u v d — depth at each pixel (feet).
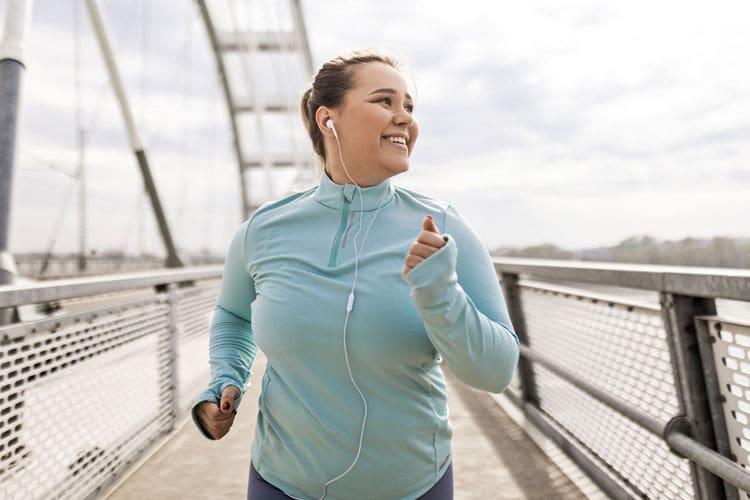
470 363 1.98
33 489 4.62
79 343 5.49
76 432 5.42
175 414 8.50
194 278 9.54
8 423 4.28
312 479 2.37
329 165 2.61
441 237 1.86
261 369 12.19
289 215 2.59
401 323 2.16
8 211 7.84
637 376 4.70
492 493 5.79
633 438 4.98
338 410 2.28
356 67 2.44
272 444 2.53
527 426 7.84
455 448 7.17
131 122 23.30
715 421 3.62
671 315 3.86
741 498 3.55
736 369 3.44
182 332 9.32
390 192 2.60
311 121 2.74
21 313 5.15
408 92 2.48
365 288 2.20
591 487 5.68
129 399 6.82
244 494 6.03
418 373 2.28
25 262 59.67
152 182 22.98
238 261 2.84
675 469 4.25
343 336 2.18
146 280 7.20
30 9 9.25
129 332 6.86
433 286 1.78
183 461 7.00
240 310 3.01
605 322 5.34
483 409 8.93
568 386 6.73
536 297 7.89
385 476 2.30
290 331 2.27
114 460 6.33
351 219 2.49
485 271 2.35
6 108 8.34
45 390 4.86
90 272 63.31
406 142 2.49
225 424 2.66
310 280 2.32
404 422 2.27
